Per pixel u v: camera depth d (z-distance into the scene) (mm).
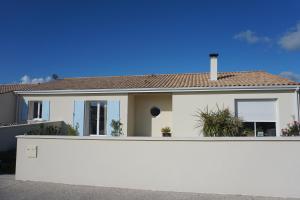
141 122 15430
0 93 15414
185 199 6773
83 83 17203
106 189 7703
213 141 7395
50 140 8539
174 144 7625
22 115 16219
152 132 15180
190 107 13281
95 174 8094
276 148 7098
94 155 8156
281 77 14156
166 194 7223
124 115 14406
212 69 14812
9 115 16000
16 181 8516
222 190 7258
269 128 12562
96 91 14711
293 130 10977
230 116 11844
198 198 6859
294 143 7031
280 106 12320
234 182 7219
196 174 7438
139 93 14430
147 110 15383
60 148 8438
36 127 13445
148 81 16109
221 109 12562
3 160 10414
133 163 7855
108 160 8039
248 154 7203
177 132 13305
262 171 7113
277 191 7004
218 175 7312
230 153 7289
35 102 16547
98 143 8156
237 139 7258
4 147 11609
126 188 7820
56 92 15453
